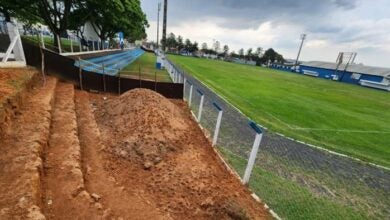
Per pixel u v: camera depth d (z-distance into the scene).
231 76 31.67
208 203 4.54
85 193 4.04
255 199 5.18
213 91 17.77
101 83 12.09
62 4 19.56
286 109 15.18
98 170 5.25
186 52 103.94
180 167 5.88
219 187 5.30
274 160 7.48
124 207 4.21
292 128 11.16
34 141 4.83
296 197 5.67
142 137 6.61
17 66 9.11
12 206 3.18
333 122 13.45
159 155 6.21
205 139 8.07
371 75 57.41
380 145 10.44
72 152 5.20
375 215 5.46
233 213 4.24
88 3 19.77
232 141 8.50
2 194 3.37
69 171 4.54
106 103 9.55
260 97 18.27
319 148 8.93
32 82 8.30
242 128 10.03
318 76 71.06
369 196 6.22
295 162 7.55
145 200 4.53
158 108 8.02
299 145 8.97
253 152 5.41
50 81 9.80
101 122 8.06
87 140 6.48
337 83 51.47
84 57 17.86
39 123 5.74
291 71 81.06
